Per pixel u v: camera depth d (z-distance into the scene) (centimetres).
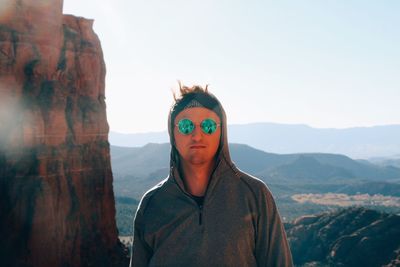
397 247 6462
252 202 343
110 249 3644
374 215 7794
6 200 3077
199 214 337
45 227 3089
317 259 7356
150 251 360
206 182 352
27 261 2991
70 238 3269
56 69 3534
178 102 346
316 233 7944
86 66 3784
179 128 339
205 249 330
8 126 3166
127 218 11531
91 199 3553
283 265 339
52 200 3177
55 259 3120
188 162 345
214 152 343
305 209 18388
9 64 3206
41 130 3238
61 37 3644
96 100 3841
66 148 3406
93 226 3509
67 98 3538
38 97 3316
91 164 3591
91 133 3634
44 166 3216
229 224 333
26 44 3322
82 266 3319
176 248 335
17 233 3011
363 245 6706
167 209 346
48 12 3491
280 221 351
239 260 331
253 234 341
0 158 3131
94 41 3928
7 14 3259
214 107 341
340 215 8156
